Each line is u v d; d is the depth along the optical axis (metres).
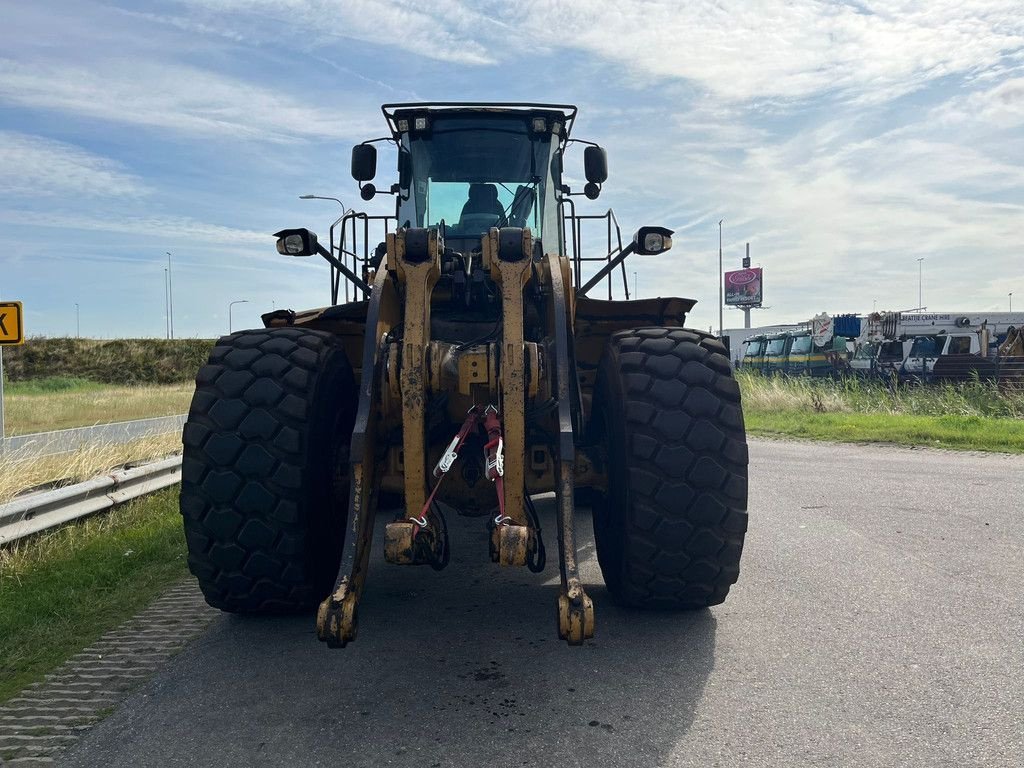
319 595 3.92
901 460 10.45
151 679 3.43
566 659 3.58
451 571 5.16
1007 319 22.64
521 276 3.58
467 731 2.93
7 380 37.91
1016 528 6.14
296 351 3.85
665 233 4.55
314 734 2.93
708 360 3.77
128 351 41.91
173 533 5.94
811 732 2.89
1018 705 3.09
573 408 3.95
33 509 5.61
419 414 3.39
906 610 4.21
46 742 2.90
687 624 4.00
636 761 2.71
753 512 6.84
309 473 3.70
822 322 25.02
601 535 4.36
